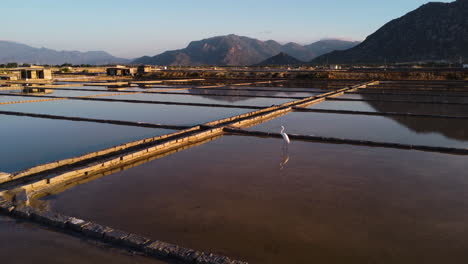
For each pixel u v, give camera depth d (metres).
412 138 15.37
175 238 6.53
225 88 41.25
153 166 11.20
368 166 11.04
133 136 15.74
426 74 50.56
